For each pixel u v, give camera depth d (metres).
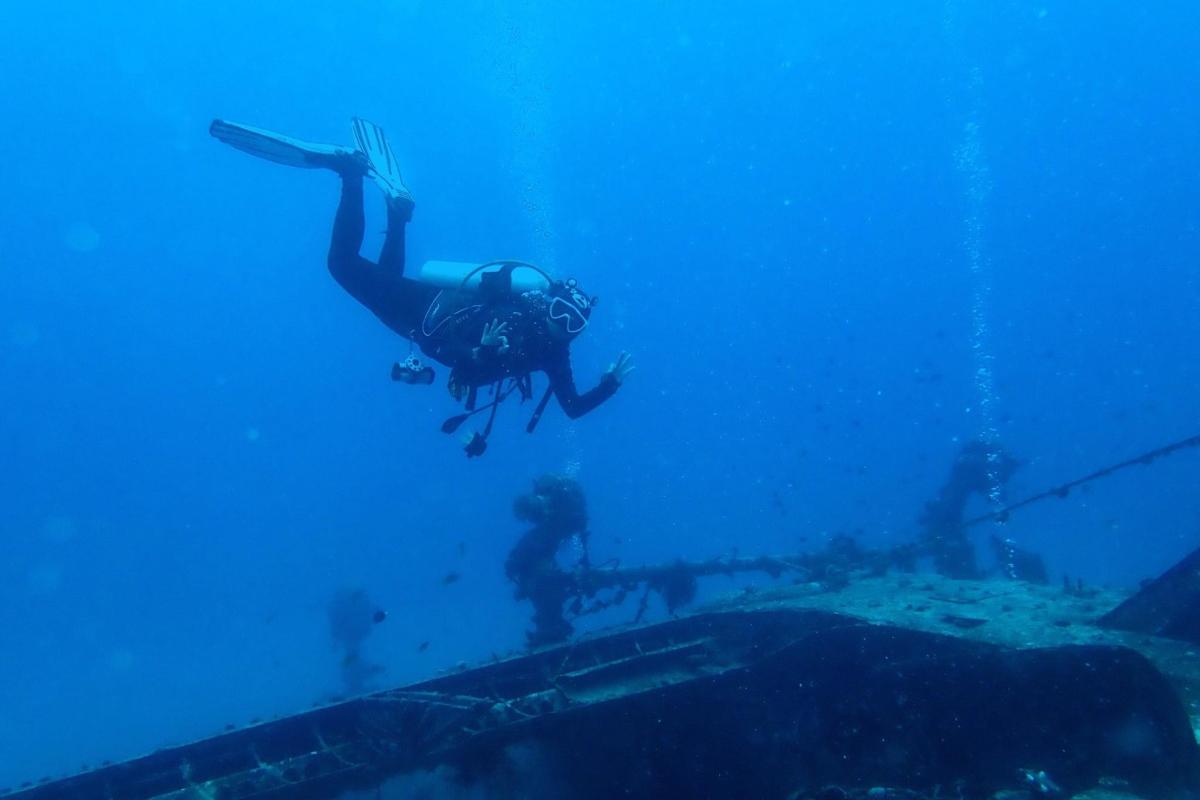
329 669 28.02
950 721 5.47
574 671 6.53
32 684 39.44
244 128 4.85
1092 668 5.02
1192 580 5.70
